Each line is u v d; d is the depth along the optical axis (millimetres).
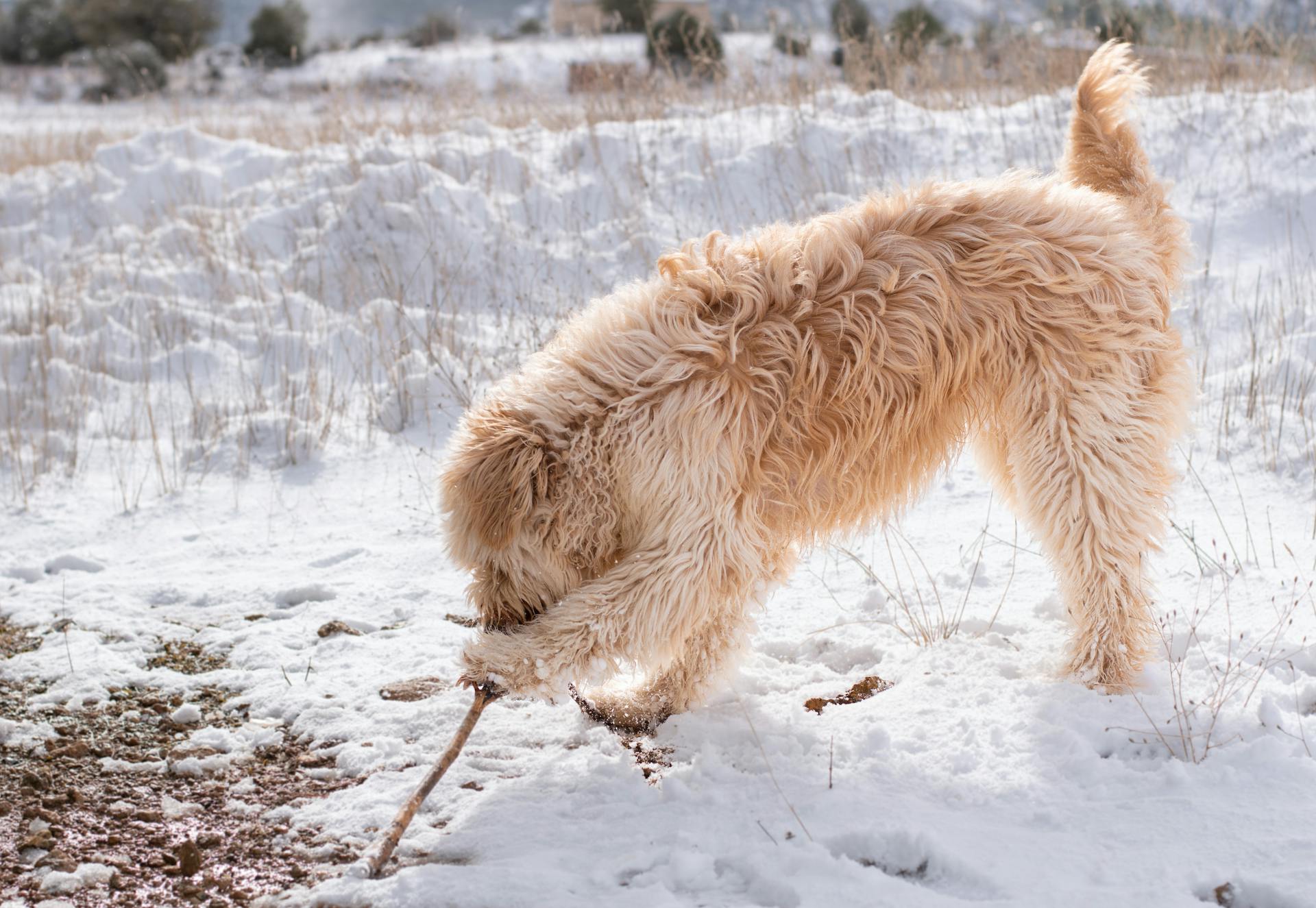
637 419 3221
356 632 4621
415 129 11461
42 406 7141
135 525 5832
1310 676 3666
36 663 4355
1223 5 10727
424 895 2832
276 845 3211
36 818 3369
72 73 31906
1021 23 11734
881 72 11531
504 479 3201
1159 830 2887
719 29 18109
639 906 2688
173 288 8664
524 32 29859
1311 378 5930
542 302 7949
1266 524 4855
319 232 9055
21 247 9859
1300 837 2781
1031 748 3348
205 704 4070
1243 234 7695
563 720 3785
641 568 3223
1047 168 8633
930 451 3604
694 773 3363
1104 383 3564
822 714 3732
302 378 7418
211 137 11359
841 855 2824
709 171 9289
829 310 3391
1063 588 3801
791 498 3426
